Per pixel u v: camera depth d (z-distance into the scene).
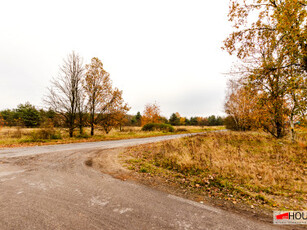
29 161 6.52
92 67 17.38
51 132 14.81
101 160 7.01
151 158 7.66
